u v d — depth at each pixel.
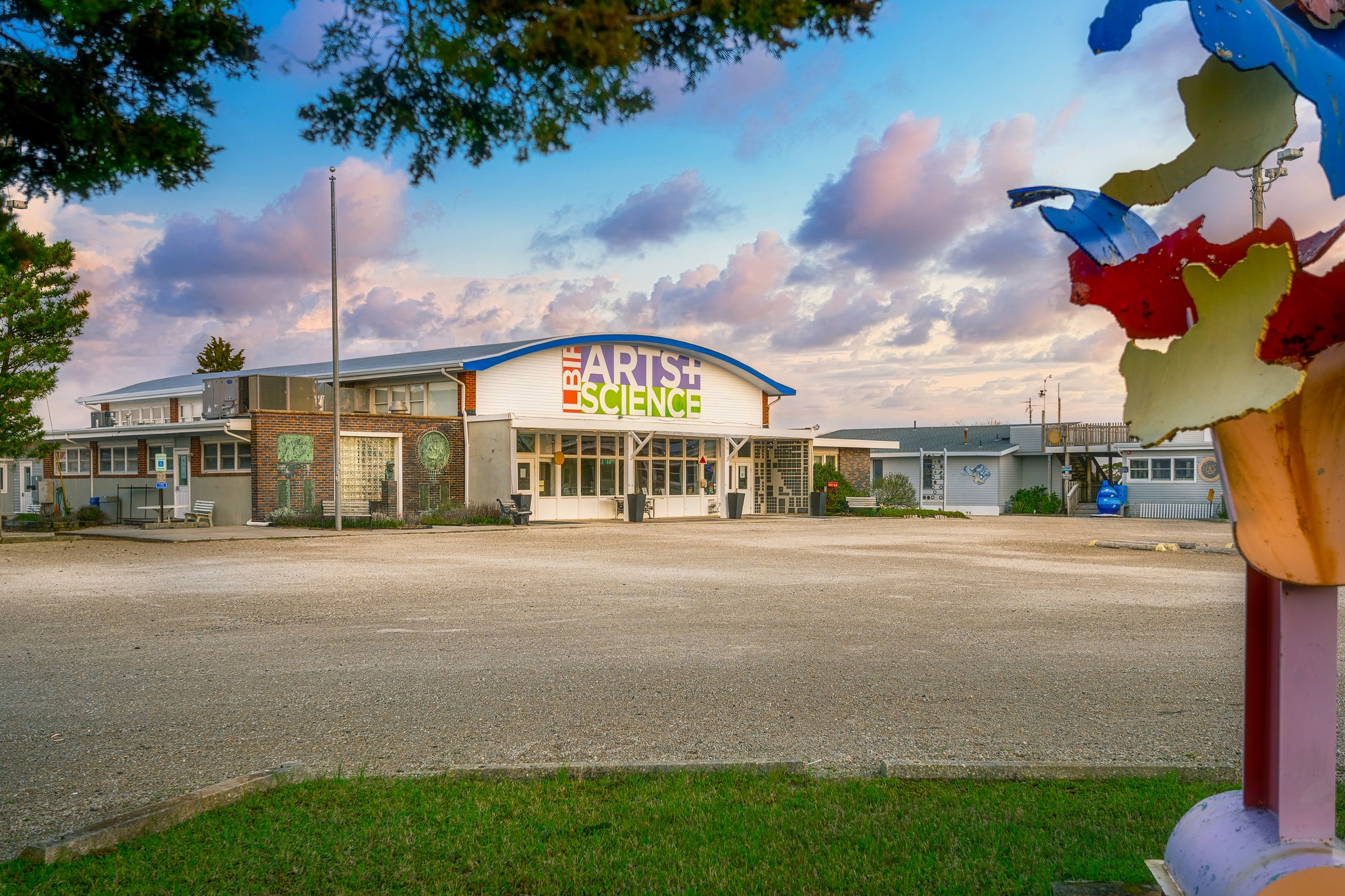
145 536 22.62
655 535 24.89
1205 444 40.19
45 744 5.37
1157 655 8.02
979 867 3.55
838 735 5.51
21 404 21.62
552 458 31.89
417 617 10.16
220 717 5.95
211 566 16.00
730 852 3.72
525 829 3.96
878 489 42.72
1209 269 1.84
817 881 3.45
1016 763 4.87
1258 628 2.41
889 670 7.34
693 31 3.59
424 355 36.62
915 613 10.52
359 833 3.91
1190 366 1.80
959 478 47.59
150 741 5.41
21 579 13.91
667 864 3.61
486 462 30.20
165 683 6.92
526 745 5.30
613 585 13.17
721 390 38.41
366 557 17.77
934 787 4.52
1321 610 2.21
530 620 9.97
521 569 15.52
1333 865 2.12
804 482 38.03
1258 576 2.41
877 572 15.16
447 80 3.78
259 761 5.04
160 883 3.46
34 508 35.28
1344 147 1.62
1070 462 46.06
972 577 14.55
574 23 3.12
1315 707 2.22
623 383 34.91
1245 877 2.21
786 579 14.11
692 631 9.20
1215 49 1.56
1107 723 5.75
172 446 30.17
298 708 6.16
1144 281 2.03
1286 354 1.94
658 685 6.82
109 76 4.07
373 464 28.69
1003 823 4.00
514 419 29.39
